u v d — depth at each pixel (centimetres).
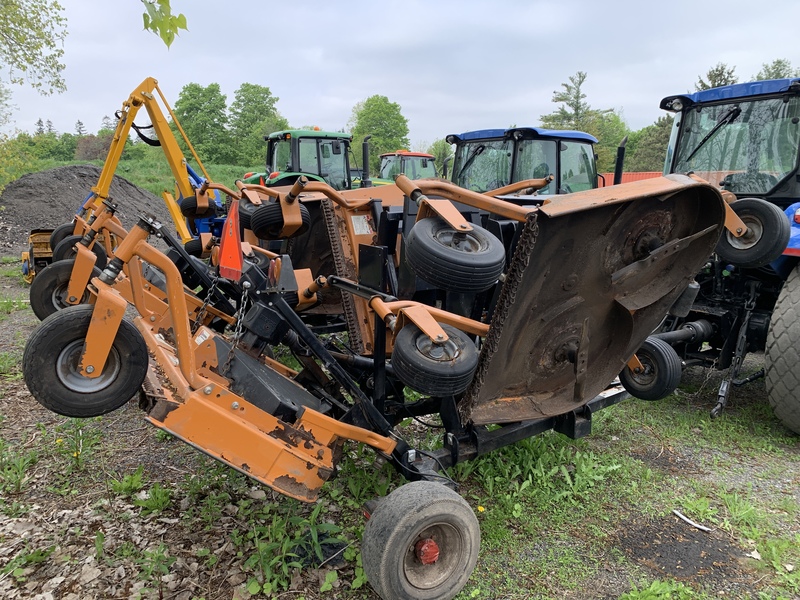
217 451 260
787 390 420
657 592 268
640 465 399
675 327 516
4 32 1216
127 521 316
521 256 257
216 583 273
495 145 880
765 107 531
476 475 378
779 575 288
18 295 841
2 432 410
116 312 263
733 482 380
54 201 1506
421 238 261
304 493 271
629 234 305
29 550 289
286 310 308
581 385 336
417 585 253
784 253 427
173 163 603
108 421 438
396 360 262
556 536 321
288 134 1251
